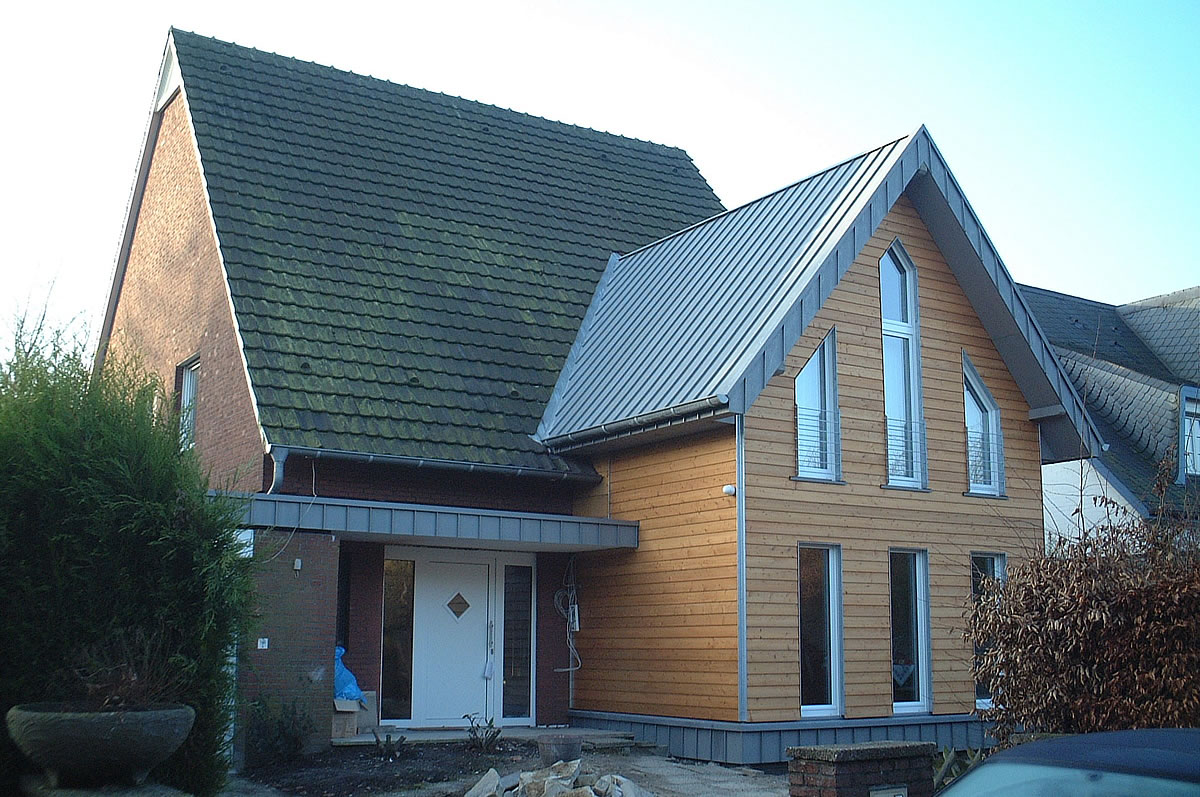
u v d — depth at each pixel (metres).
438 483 15.68
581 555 16.64
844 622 14.79
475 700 16.05
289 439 14.09
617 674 15.66
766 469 14.34
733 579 13.94
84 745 8.45
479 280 18.44
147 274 21.06
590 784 10.52
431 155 20.69
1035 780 5.22
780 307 14.41
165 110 20.75
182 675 9.70
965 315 17.19
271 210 17.45
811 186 16.77
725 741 13.71
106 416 9.99
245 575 10.22
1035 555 11.97
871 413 15.68
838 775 9.17
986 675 11.70
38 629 9.43
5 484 9.50
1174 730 5.59
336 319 16.27
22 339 10.21
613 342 17.23
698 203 23.55
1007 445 17.25
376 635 15.22
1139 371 25.88
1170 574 10.50
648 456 15.55
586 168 22.78
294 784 11.60
